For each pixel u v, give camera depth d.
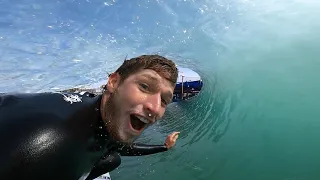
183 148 0.81
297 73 0.96
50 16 1.13
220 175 0.75
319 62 0.98
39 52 0.99
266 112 0.88
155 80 0.39
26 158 0.33
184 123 0.87
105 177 0.70
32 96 0.40
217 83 0.98
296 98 0.89
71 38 1.06
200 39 1.11
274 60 1.02
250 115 0.88
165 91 0.40
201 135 0.84
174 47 1.08
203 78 0.98
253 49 1.07
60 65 0.96
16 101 0.39
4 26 1.07
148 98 0.39
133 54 1.03
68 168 0.36
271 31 1.12
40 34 1.06
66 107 0.39
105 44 1.06
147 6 1.19
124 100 0.39
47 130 0.35
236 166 0.76
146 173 0.75
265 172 0.74
